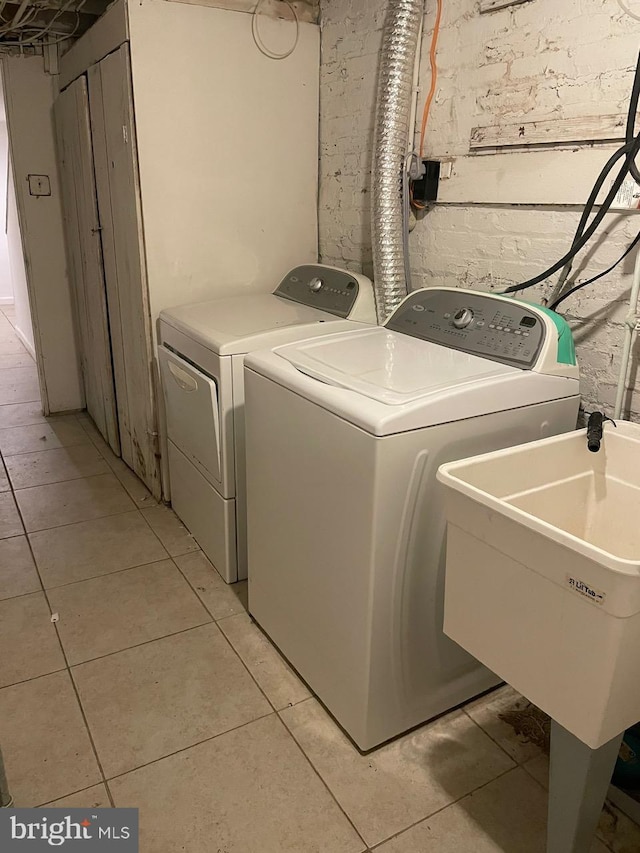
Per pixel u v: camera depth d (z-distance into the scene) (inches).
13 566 92.8
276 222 107.3
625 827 56.8
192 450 93.0
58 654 76.0
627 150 59.8
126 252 102.0
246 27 94.9
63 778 60.2
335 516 59.5
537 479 55.3
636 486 55.5
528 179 71.9
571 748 46.1
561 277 69.9
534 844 55.1
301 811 57.6
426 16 81.0
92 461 129.3
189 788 59.5
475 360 65.9
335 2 97.0
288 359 67.4
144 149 92.1
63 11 114.1
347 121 99.8
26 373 184.2
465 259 82.3
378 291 87.4
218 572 92.5
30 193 137.7
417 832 56.0
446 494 47.8
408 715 65.0
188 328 86.0
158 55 89.3
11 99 130.8
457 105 79.2
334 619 63.1
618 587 36.6
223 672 73.9
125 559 95.2
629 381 65.4
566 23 65.1
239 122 98.7
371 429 52.2
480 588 47.8
